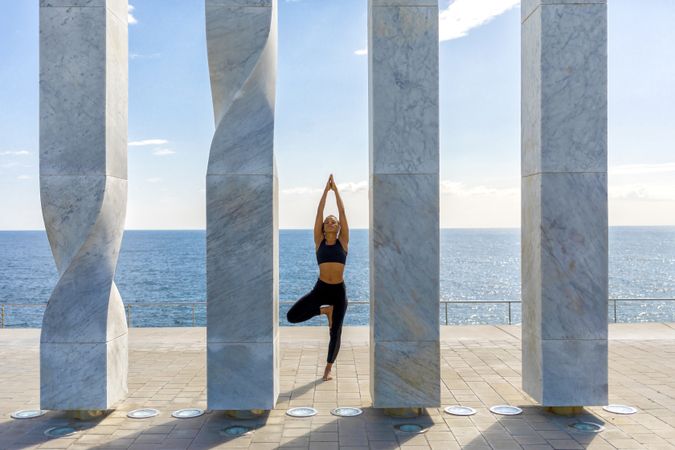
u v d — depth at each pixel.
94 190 7.50
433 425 7.16
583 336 7.48
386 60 7.47
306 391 8.70
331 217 9.03
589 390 7.47
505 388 8.78
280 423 7.25
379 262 7.46
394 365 7.45
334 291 9.01
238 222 7.32
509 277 70.25
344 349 11.74
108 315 7.57
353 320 33.12
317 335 13.27
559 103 7.48
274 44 7.77
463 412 7.64
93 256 7.60
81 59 7.50
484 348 11.61
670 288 59.19
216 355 7.30
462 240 171.62
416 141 7.47
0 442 6.65
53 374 7.48
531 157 7.80
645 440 6.60
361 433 6.88
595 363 7.48
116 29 7.86
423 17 7.48
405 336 7.45
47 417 7.56
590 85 7.48
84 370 7.48
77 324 7.51
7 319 37.19
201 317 35.78
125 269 74.06
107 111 7.55
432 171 7.47
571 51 7.48
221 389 7.28
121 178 8.02
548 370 7.47
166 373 9.75
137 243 136.12
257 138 7.37
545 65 7.46
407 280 7.45
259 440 6.66
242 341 7.31
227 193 7.32
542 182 7.48
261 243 7.32
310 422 7.29
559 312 7.48
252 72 7.34
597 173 7.50
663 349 11.39
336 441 6.62
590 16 7.48
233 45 7.37
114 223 7.78
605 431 6.90
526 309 8.00
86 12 7.52
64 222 7.52
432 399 7.46
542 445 6.46
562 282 7.49
